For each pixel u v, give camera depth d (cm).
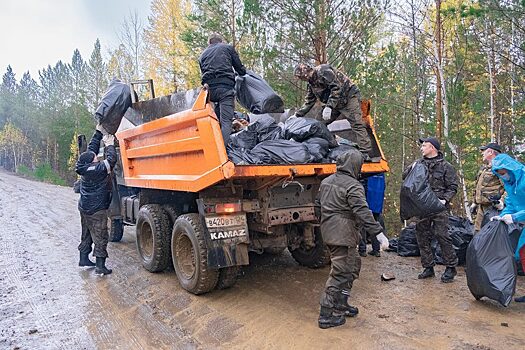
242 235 500
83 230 684
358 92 601
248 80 673
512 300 475
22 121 5997
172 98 573
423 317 431
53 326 460
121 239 933
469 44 1294
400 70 1617
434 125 1277
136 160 699
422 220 552
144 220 656
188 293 541
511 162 470
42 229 1083
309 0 1038
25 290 588
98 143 744
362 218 394
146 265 651
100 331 441
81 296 554
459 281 549
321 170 521
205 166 488
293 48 1104
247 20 1149
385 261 659
